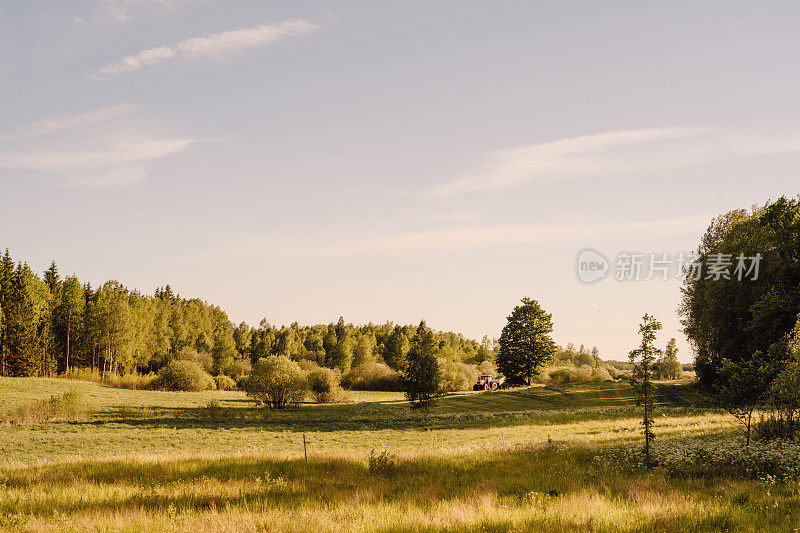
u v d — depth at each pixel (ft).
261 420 163.32
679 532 29.55
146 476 55.52
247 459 66.80
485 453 70.74
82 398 166.71
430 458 66.90
